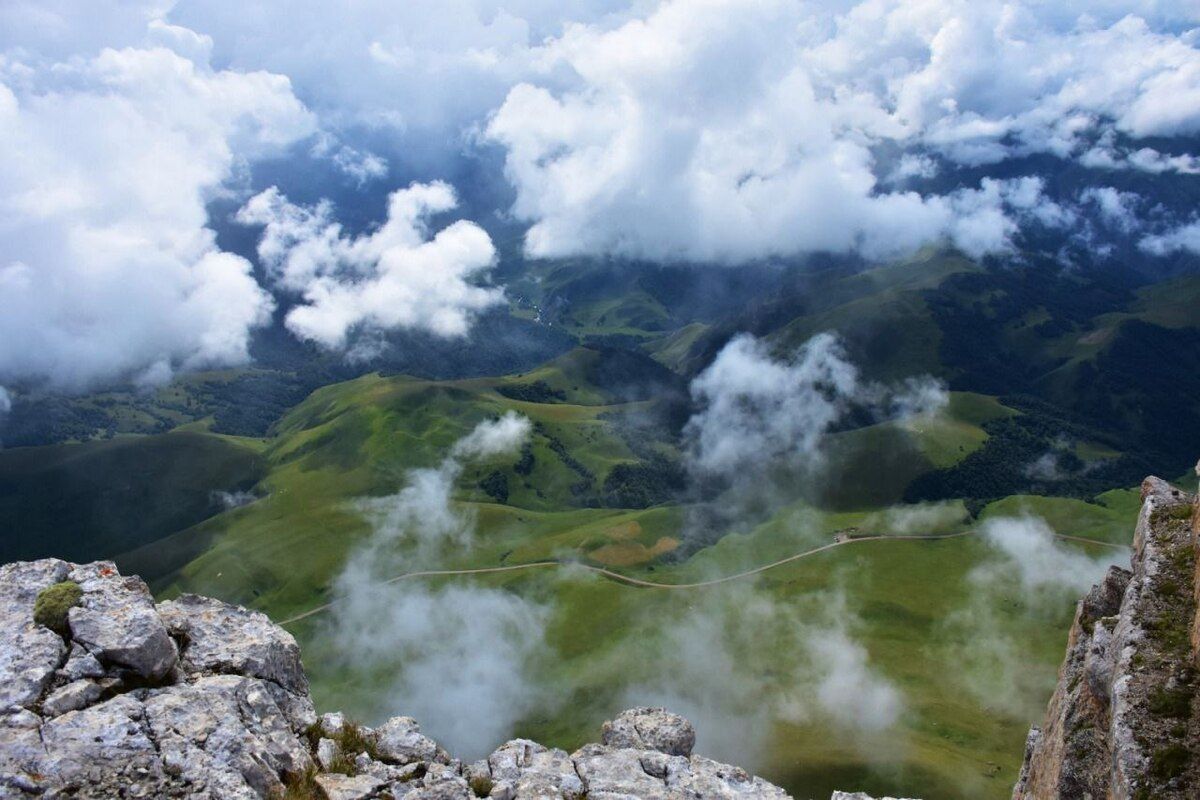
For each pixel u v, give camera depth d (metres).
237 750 17.95
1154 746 21.53
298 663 24.03
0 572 21.86
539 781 22.22
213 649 22.36
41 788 15.83
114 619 20.23
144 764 16.92
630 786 22.75
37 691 18.05
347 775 20.06
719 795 22.78
